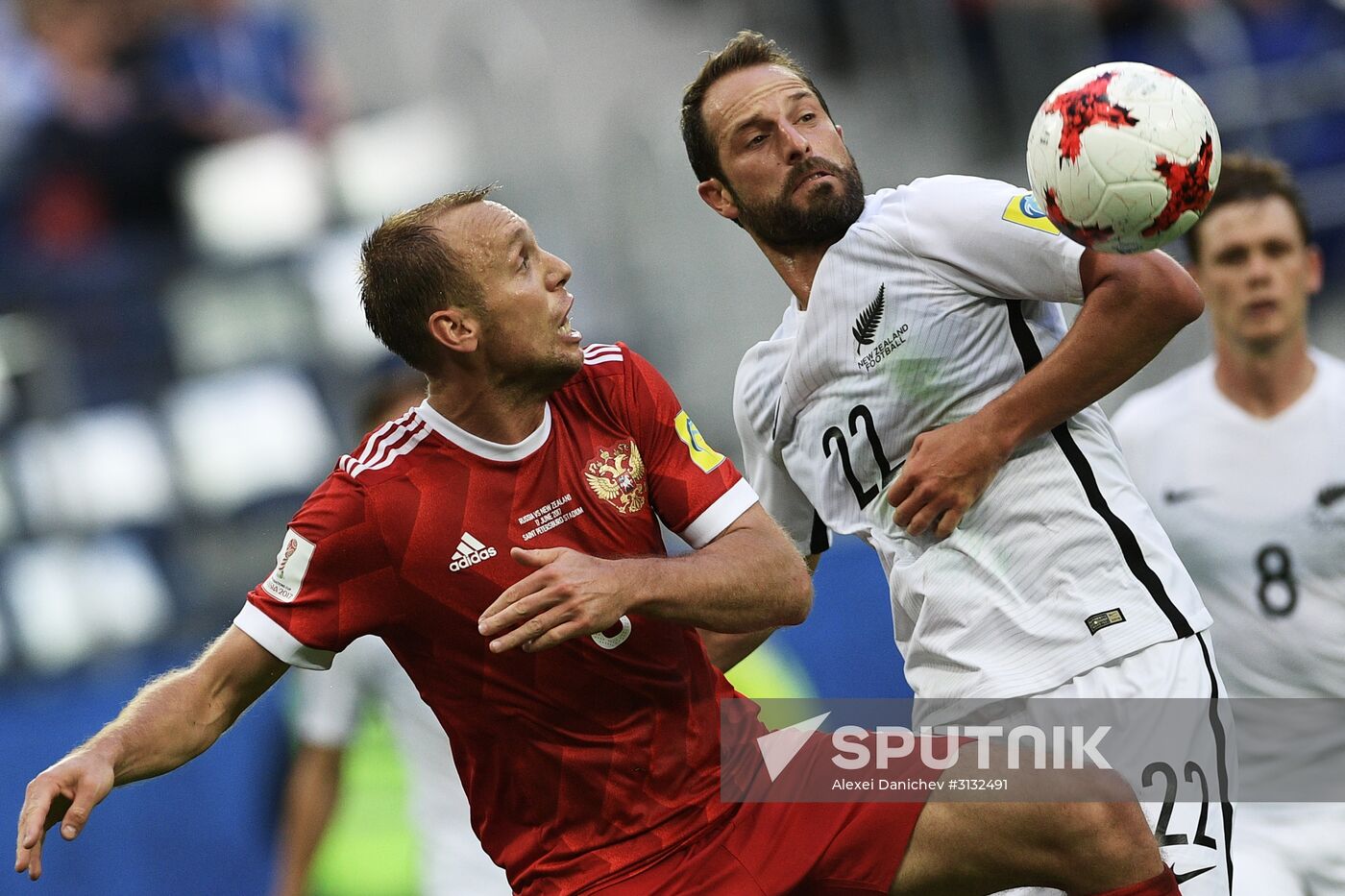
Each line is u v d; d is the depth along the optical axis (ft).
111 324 105.70
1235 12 127.44
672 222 114.52
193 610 96.99
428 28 123.65
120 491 99.04
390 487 43.73
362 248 45.34
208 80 118.83
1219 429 65.36
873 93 122.21
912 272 47.24
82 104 114.11
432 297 43.04
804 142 47.67
